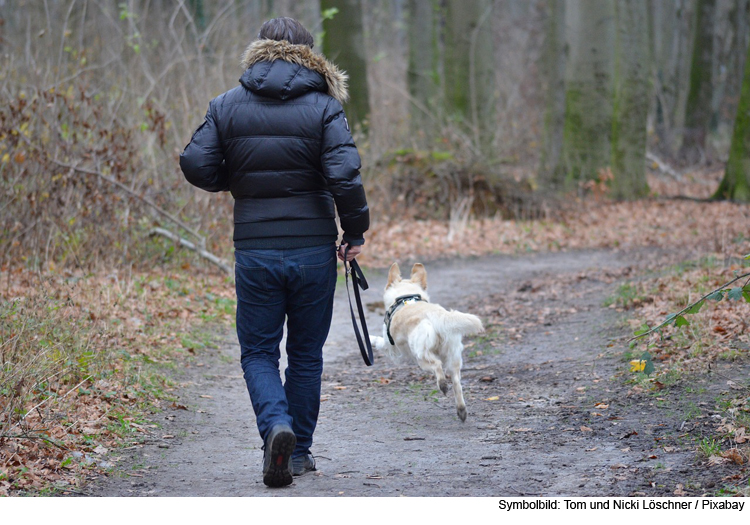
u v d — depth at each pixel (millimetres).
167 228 11750
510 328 8875
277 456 3881
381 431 5531
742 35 37406
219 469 4699
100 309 7918
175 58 13438
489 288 11859
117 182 10711
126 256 10711
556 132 25672
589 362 6859
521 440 5082
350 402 6426
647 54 22938
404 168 18750
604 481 4148
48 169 10211
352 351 8477
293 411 4359
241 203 4082
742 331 6625
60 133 10562
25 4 15562
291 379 4348
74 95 11555
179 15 14617
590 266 13367
